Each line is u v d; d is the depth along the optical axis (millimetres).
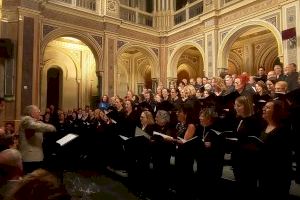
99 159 7855
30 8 11125
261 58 14625
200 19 13367
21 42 10812
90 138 8391
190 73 18156
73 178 6469
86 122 9648
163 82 15680
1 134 4078
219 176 4406
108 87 13797
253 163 3629
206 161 4383
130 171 5781
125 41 14656
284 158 3246
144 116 5660
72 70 16594
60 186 1036
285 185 3246
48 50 15656
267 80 7254
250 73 15000
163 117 5309
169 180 5156
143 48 15328
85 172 7129
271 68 14547
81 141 8477
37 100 11219
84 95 16859
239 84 6395
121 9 14844
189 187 4598
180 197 4633
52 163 5895
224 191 4395
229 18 12133
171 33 15484
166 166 5105
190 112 4926
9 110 10586
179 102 7250
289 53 9570
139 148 5531
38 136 4500
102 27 13922
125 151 6266
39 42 11484
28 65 11008
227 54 12359
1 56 10461
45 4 11930
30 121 4332
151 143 5164
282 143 3258
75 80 16672
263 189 3479
